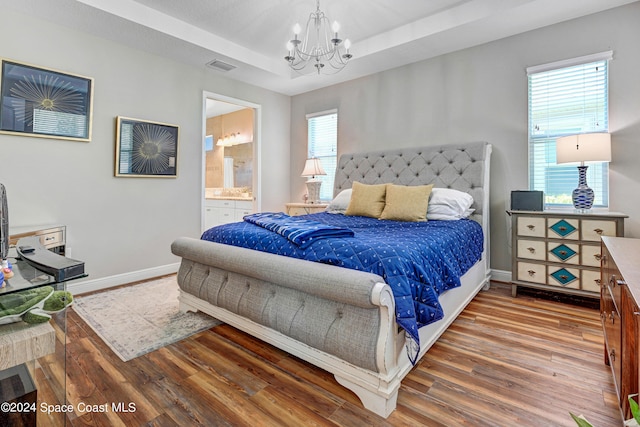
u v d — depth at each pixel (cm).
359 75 416
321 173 432
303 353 169
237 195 621
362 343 143
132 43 320
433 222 278
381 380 140
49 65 276
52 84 277
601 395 152
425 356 187
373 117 412
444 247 205
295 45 250
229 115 635
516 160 318
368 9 295
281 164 496
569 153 261
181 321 236
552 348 196
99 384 161
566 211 272
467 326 227
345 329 150
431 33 308
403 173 369
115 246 323
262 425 134
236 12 296
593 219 249
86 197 302
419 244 182
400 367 152
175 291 305
